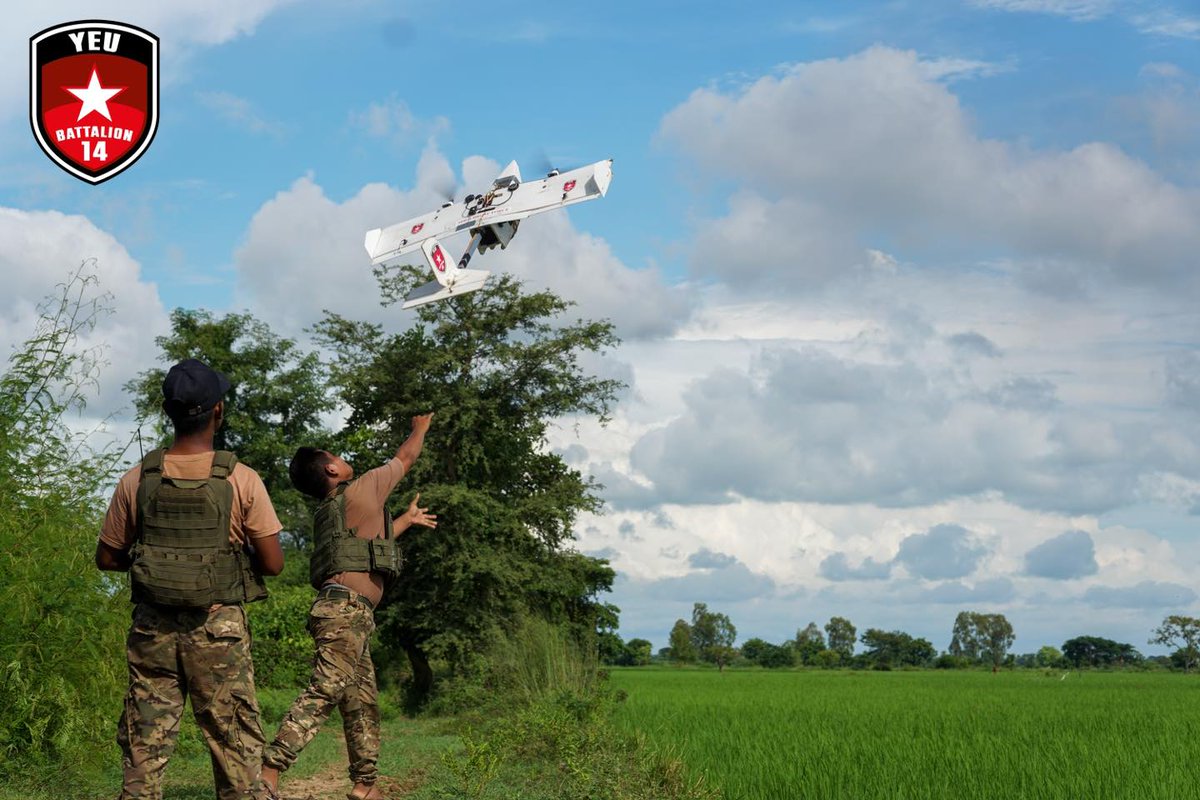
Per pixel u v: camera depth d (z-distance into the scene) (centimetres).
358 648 648
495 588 2931
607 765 929
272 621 1853
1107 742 1529
